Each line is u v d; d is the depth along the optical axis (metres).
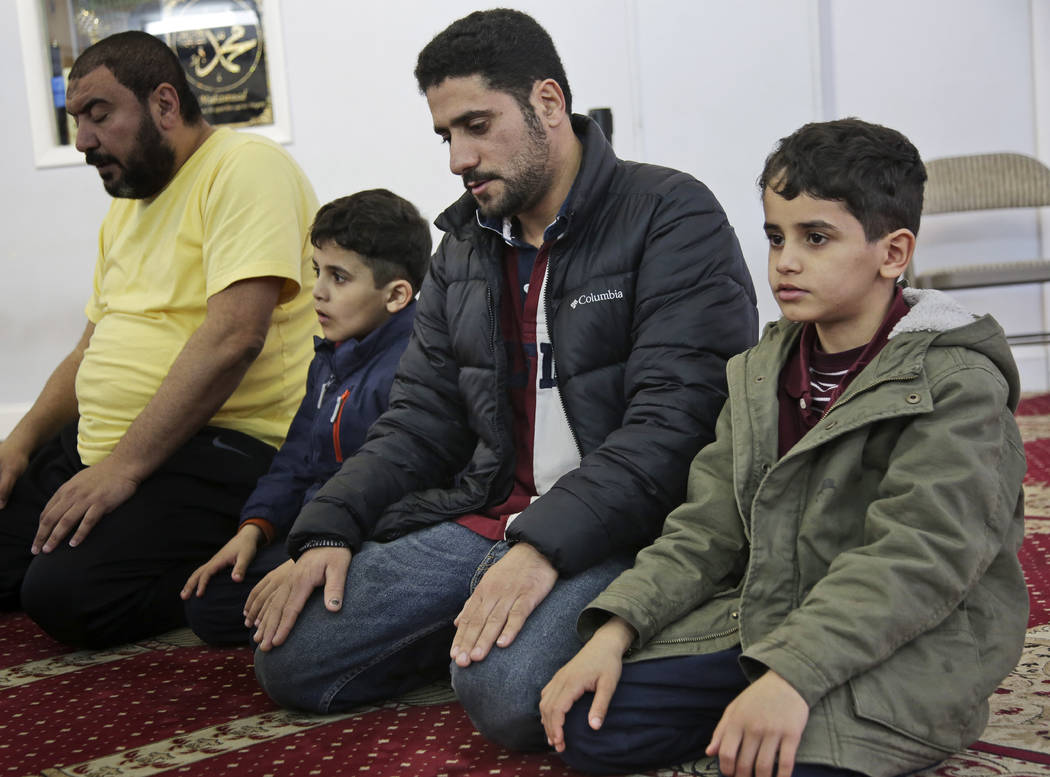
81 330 5.02
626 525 1.34
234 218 2.12
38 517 2.33
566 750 1.17
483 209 1.48
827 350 1.23
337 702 1.51
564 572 1.32
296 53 4.88
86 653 1.99
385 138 4.88
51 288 5.03
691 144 4.77
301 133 4.92
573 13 4.75
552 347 1.49
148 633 2.06
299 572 1.53
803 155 1.15
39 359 5.06
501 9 1.48
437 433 1.64
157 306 2.21
